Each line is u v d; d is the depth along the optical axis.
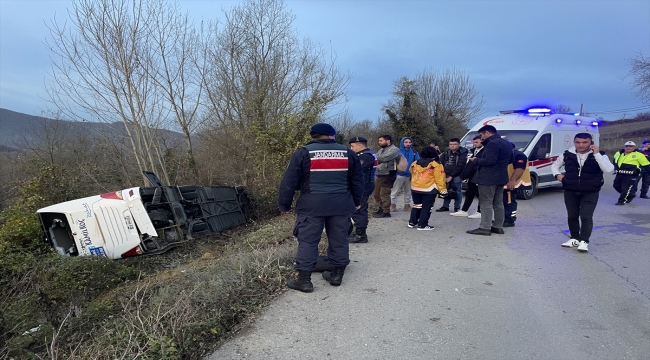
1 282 5.91
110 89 11.41
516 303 3.95
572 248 5.90
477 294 4.17
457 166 8.45
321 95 10.57
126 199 6.89
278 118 10.82
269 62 13.09
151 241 7.10
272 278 4.50
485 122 11.80
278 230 7.22
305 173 4.18
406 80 23.39
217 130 13.46
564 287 4.38
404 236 6.59
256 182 11.14
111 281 5.91
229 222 9.38
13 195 13.88
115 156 13.05
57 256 6.34
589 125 12.38
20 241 7.04
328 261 4.53
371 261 5.26
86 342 3.46
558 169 6.03
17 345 3.71
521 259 5.36
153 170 12.14
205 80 13.46
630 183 9.66
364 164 5.96
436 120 26.59
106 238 6.65
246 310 3.77
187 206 8.19
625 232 6.95
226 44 13.29
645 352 3.07
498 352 3.07
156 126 12.40
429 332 3.37
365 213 6.15
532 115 11.26
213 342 3.23
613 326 3.49
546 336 3.31
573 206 5.82
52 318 4.68
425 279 4.60
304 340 3.25
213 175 13.48
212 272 4.66
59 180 12.65
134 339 3.02
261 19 13.10
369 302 3.96
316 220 4.17
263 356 3.02
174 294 3.95
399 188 9.05
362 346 3.15
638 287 4.38
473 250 5.78
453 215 8.47
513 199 7.34
